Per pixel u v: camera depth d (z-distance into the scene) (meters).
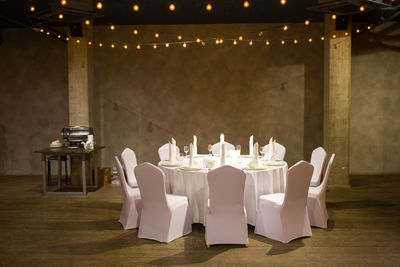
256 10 7.13
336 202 5.93
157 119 8.47
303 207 4.35
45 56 8.41
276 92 8.29
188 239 4.36
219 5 6.77
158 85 8.41
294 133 8.34
